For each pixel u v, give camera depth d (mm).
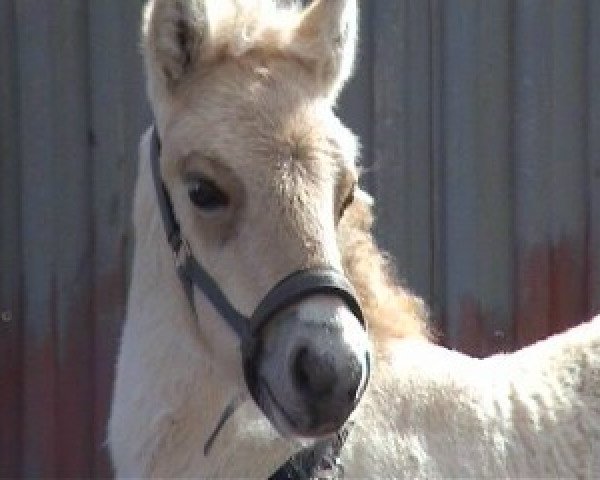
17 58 10680
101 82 10656
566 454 6469
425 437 6180
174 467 6047
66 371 10766
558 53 10703
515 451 6367
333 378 5246
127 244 10703
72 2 10641
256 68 5668
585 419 6566
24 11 10648
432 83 10695
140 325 6133
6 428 10828
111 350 10742
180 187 5711
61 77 10672
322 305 5332
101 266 10719
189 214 5695
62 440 10805
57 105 10680
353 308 5430
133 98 10656
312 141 5496
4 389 10797
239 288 5523
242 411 6008
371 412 6109
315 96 5684
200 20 5703
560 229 10750
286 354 5328
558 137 10727
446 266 10750
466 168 10695
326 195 5477
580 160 10742
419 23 10672
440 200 10750
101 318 10727
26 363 10766
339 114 10648
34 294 10734
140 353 6113
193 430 6016
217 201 5543
